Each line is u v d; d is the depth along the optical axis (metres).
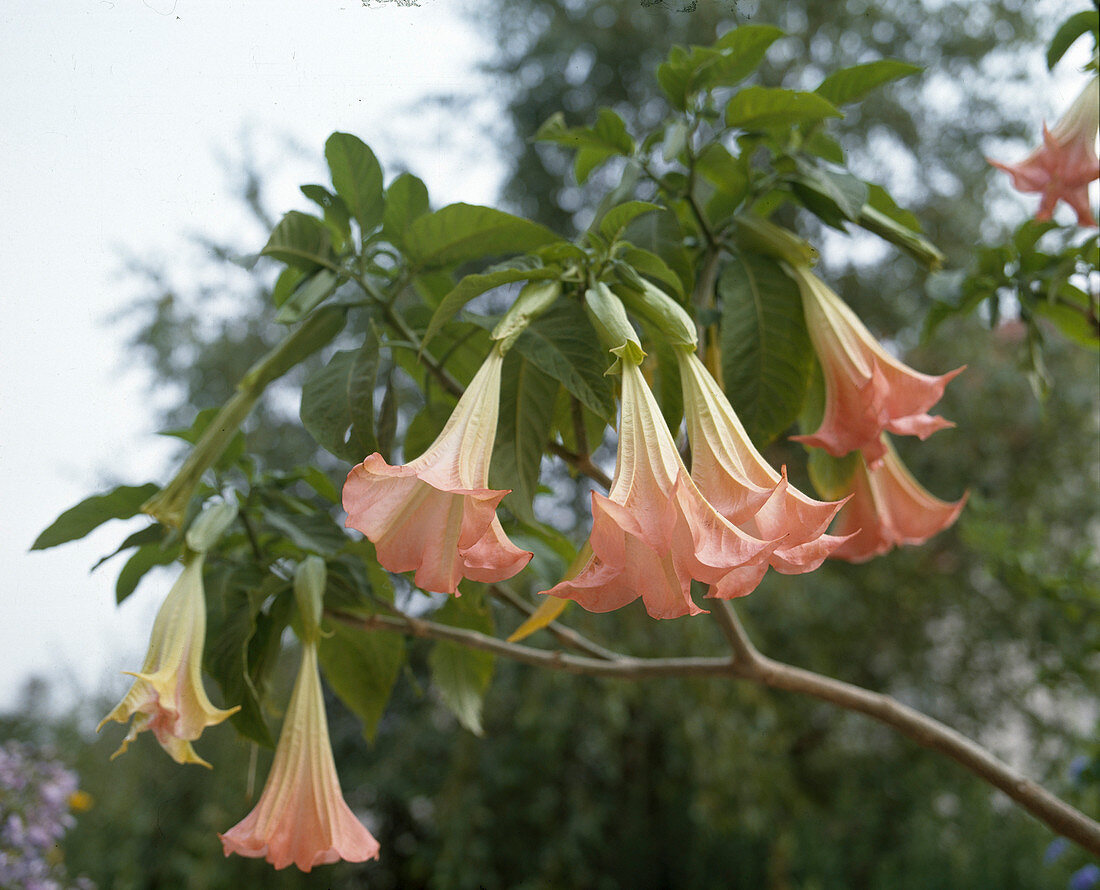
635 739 3.60
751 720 3.13
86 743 3.39
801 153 1.16
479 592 1.11
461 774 3.26
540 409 0.99
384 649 1.22
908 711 1.08
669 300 0.90
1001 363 3.39
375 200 1.11
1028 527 1.71
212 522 1.04
